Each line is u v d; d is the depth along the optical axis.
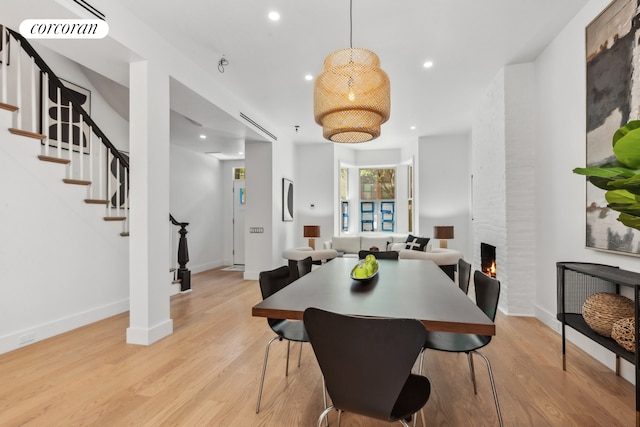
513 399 1.97
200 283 5.75
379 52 3.32
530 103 3.57
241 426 1.73
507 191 3.64
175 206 6.53
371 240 7.11
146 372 2.34
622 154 1.00
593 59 2.46
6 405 1.92
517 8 2.64
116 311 3.81
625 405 1.89
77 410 1.87
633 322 1.76
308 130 6.30
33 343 2.88
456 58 3.47
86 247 3.46
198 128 5.40
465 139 6.66
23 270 2.85
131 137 2.87
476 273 2.16
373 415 1.17
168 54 3.12
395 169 7.98
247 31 2.94
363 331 1.11
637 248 2.02
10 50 3.48
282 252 6.14
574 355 2.60
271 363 2.51
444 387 2.13
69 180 3.27
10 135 2.78
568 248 2.88
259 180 6.02
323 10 2.64
